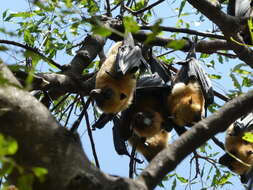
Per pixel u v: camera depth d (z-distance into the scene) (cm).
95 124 1280
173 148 630
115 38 1354
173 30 1267
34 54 564
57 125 546
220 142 1428
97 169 545
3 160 431
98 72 1281
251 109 685
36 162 518
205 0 1095
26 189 450
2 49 538
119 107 1260
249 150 1585
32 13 1191
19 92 540
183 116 1435
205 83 1434
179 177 1314
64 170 520
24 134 525
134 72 1254
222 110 672
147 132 1427
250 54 1166
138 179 579
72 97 1460
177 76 1523
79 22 596
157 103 1487
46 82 975
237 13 1516
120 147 1460
